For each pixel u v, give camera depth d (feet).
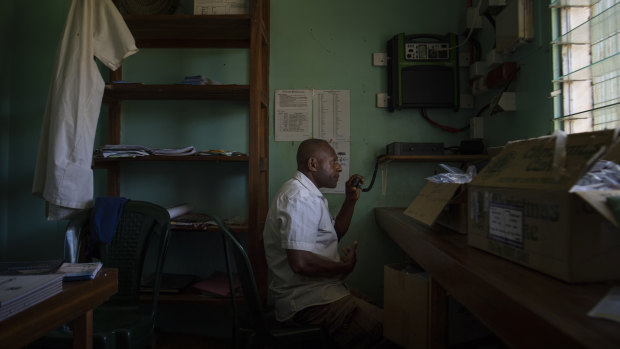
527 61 5.63
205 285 6.55
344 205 6.60
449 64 7.21
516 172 2.92
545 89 5.19
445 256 3.12
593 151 2.29
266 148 7.36
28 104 7.54
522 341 1.96
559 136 2.68
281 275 5.14
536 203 2.54
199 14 6.47
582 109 4.81
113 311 5.13
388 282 4.83
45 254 7.52
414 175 7.43
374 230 7.41
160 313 7.44
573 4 4.78
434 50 7.18
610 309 1.83
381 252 7.41
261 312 4.17
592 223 2.27
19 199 7.51
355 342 4.89
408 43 7.23
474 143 6.66
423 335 4.06
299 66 7.47
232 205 7.40
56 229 7.53
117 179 7.36
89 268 3.06
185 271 7.47
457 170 4.54
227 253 4.72
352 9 7.51
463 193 3.74
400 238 4.88
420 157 6.45
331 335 4.91
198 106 7.47
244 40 7.41
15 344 2.17
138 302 5.36
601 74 4.51
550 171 2.52
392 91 7.24
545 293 2.11
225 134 7.44
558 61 5.00
